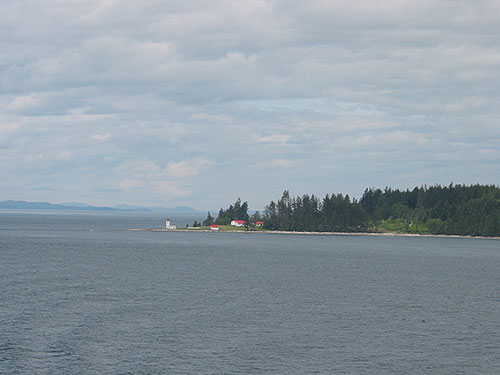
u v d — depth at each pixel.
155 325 70.06
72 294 91.88
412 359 58.47
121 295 92.25
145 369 53.72
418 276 134.62
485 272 150.25
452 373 54.50
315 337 66.12
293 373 53.47
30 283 104.56
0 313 74.81
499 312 84.62
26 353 57.34
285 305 86.25
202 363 55.75
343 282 117.69
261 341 63.94
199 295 94.38
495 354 60.72
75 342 61.66
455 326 73.44
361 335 67.56
